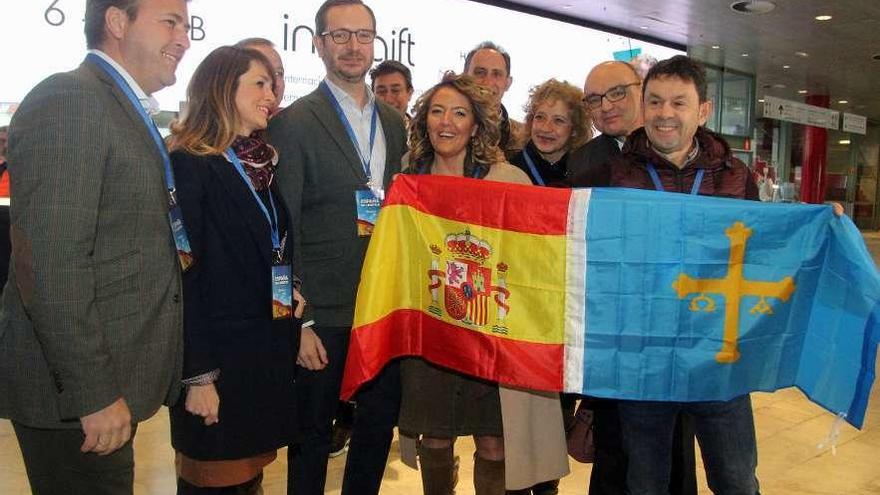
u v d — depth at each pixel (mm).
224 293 1796
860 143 26266
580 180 2186
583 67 9711
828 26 10023
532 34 8805
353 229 2248
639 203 1865
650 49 11062
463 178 2072
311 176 2227
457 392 2234
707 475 1998
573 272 1913
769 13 9359
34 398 1448
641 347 1874
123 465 1548
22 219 1343
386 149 2436
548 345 1943
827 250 1853
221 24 5613
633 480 1969
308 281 2260
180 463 1952
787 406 4043
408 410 2266
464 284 2059
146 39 1535
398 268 2162
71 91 1387
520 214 1970
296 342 2051
